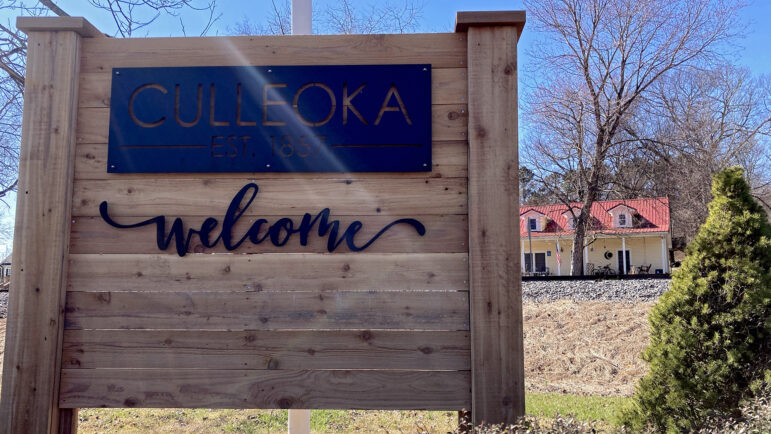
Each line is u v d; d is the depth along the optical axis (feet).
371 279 11.98
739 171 14.85
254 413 20.65
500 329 11.57
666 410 13.61
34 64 12.59
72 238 12.32
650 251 111.75
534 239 116.67
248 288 12.05
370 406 11.64
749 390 12.69
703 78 81.87
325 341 11.85
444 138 12.33
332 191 12.28
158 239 12.21
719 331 13.52
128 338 12.01
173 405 11.79
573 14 76.48
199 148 12.48
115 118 12.59
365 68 12.55
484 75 12.26
